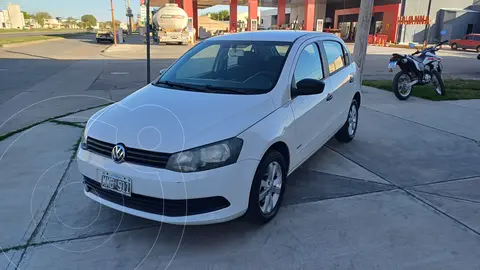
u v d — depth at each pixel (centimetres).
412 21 4006
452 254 296
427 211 363
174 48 2922
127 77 1302
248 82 368
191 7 3409
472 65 1945
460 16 4244
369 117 729
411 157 513
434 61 919
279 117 337
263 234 322
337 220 344
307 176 445
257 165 306
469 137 601
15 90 1016
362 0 932
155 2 5062
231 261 286
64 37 4991
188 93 357
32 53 2378
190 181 276
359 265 282
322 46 462
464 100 896
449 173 459
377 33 4538
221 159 285
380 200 384
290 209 364
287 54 391
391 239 315
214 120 302
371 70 1662
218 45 434
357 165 482
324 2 5375
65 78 1261
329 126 466
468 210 366
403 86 893
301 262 285
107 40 3806
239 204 299
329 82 457
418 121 699
